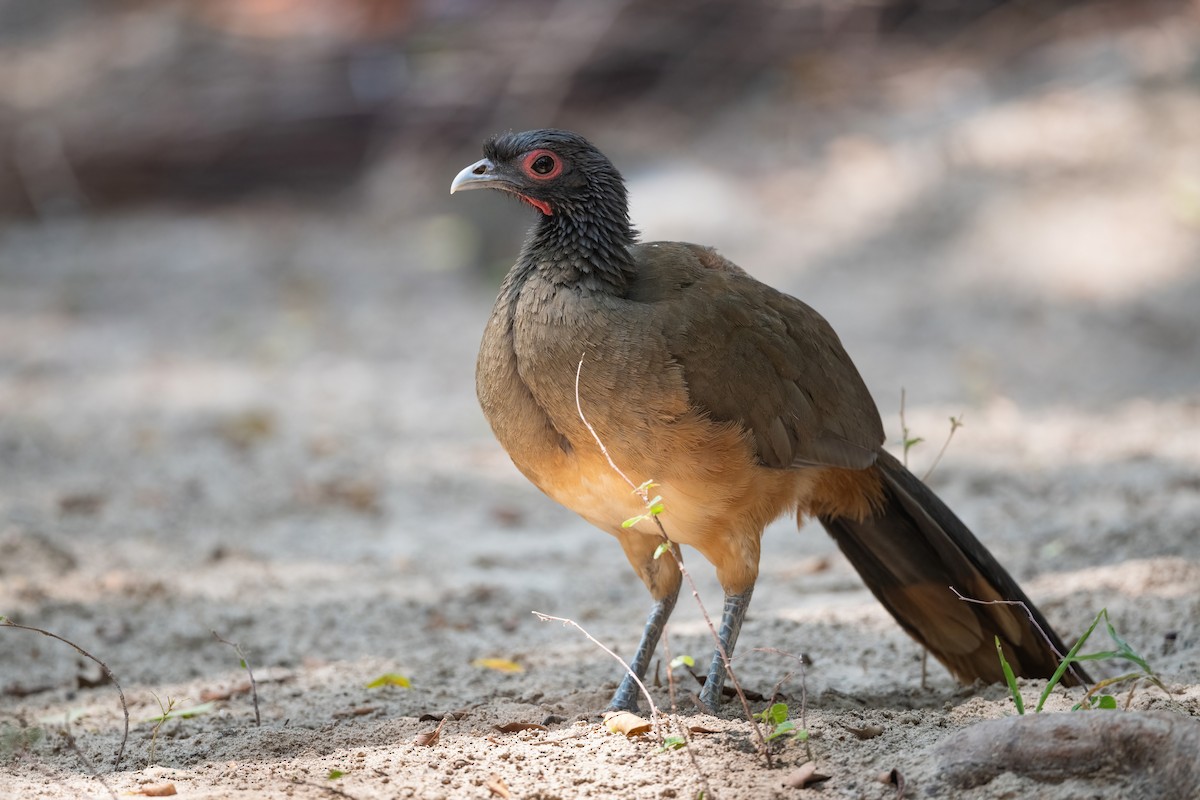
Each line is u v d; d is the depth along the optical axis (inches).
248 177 1073.5
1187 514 435.5
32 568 430.0
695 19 1025.5
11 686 334.6
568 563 465.4
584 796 228.1
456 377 724.7
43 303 882.1
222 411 663.1
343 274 916.0
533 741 255.6
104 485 547.2
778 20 1020.5
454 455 599.2
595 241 284.4
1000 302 765.9
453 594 418.6
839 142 932.0
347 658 358.3
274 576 441.4
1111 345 711.7
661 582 294.0
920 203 858.1
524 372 278.4
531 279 284.4
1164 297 743.1
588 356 271.4
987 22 1001.5
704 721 258.5
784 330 293.1
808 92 974.4
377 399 687.7
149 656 362.3
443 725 272.1
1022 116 894.4
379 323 824.3
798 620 372.5
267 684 331.3
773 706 245.9
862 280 807.7
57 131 1059.9
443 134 1030.4
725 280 293.7
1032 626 307.7
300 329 810.2
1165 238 780.0
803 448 290.2
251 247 971.9
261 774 244.8
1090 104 885.2
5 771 259.3
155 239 999.0
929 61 989.8
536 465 284.4
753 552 285.7
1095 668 318.0
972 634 312.3
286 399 689.0
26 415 653.9
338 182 1066.1
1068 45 956.0
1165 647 326.0
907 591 317.1
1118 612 350.0
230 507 525.3
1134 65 904.9
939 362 703.1
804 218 873.5
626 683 283.9
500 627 391.2
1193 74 882.8
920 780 225.6
